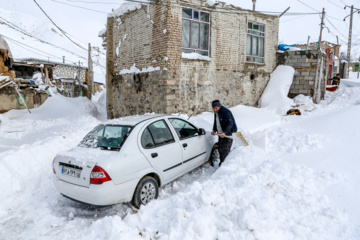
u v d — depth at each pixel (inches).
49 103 697.0
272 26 507.5
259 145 226.5
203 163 215.6
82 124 470.0
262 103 490.6
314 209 120.0
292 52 506.3
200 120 374.6
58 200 175.9
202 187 150.0
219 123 211.5
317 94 506.6
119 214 154.9
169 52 384.2
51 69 1043.3
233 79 462.0
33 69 1007.6
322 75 532.4
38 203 172.7
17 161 210.5
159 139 174.7
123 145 151.6
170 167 175.8
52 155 245.0
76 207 165.9
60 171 154.6
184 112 407.8
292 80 501.7
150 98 426.3
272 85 496.1
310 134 230.1
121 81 508.1
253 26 487.2
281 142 227.3
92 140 166.6
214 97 441.4
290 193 131.0
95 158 142.7
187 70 405.1
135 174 149.1
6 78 536.1
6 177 190.7
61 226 143.3
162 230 114.5
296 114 405.7
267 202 122.6
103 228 116.1
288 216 115.6
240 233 107.4
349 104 413.4
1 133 391.9
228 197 131.4
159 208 134.0
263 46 506.3
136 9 445.4
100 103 1149.1
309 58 489.7
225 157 212.8
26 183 197.5
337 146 192.9
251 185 144.9
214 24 427.5
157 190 165.9
